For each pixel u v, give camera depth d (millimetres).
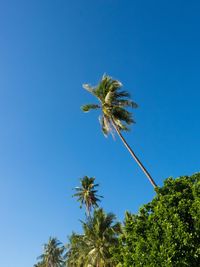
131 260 22625
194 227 21406
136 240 23234
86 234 55281
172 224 21547
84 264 55344
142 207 24219
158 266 20719
